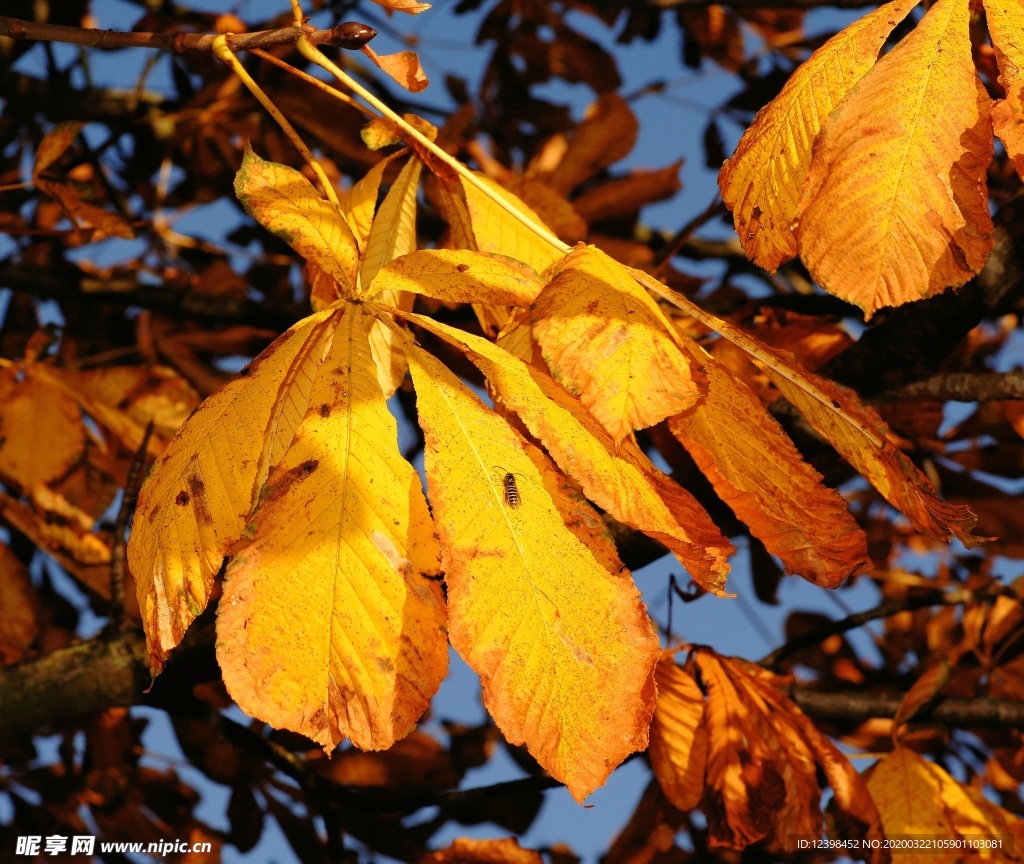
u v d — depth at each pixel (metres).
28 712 1.50
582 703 0.99
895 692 2.18
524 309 1.09
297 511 1.01
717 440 1.08
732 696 1.55
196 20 2.42
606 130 2.04
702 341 1.60
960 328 1.50
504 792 1.79
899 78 1.01
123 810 2.26
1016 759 2.20
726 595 1.00
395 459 1.02
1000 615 2.12
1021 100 1.00
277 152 2.35
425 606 1.01
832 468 1.54
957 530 1.04
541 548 1.00
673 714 1.54
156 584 1.01
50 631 2.34
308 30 1.13
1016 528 2.05
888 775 1.64
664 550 1.41
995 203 2.16
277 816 2.13
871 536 2.50
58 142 1.51
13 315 2.39
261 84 2.29
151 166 2.61
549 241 1.10
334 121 2.27
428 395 1.02
